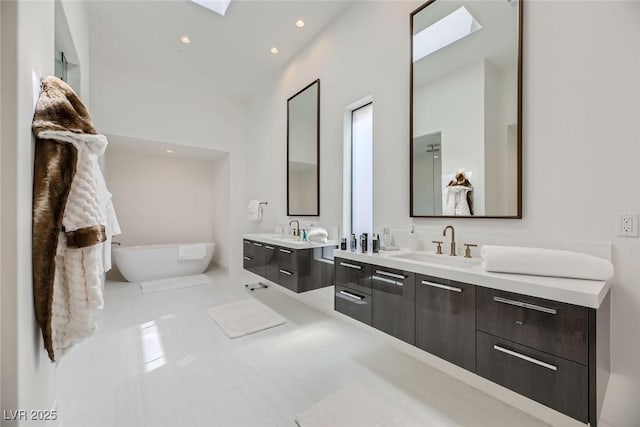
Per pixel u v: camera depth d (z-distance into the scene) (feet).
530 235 5.18
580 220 4.63
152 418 4.64
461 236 6.15
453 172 6.26
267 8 8.86
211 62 11.98
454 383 5.66
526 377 3.84
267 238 10.19
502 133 5.50
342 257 6.89
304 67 10.92
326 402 5.04
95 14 8.98
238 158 15.83
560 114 4.84
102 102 12.04
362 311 6.33
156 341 7.41
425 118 6.79
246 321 8.76
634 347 4.13
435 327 4.88
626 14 4.21
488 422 4.61
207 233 18.65
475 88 5.89
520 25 5.24
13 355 2.80
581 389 3.40
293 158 11.55
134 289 12.45
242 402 5.05
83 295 3.65
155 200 16.90
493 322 4.15
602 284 3.73
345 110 9.09
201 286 13.05
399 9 7.43
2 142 2.81
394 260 5.58
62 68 7.81
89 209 3.70
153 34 10.04
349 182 9.20
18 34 2.89
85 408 4.83
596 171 4.48
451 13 6.32
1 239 2.79
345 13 9.01
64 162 3.50
